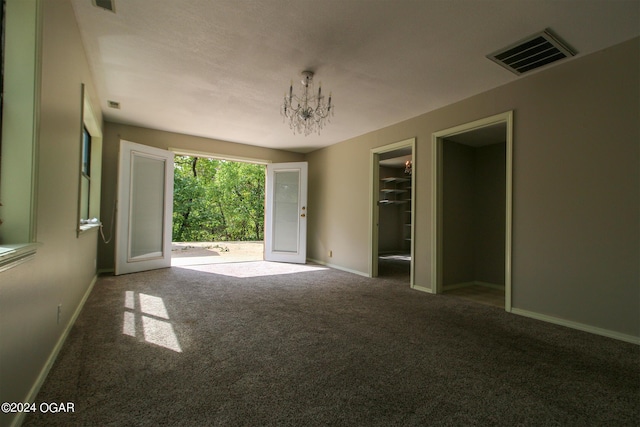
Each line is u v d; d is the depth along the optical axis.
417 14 1.98
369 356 1.89
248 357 1.83
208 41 2.34
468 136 3.78
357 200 4.89
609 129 2.31
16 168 1.31
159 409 1.31
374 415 1.31
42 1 1.40
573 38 2.21
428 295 3.50
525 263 2.77
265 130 4.68
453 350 2.00
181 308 2.75
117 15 2.05
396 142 4.20
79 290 2.55
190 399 1.39
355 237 4.89
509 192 2.89
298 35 2.24
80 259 2.57
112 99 3.52
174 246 8.27
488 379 1.64
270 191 5.87
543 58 2.49
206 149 5.18
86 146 3.62
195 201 11.20
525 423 1.29
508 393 1.51
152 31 2.22
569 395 1.50
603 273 2.33
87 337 2.05
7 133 1.31
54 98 1.64
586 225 2.42
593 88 2.39
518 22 2.04
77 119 2.26
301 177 5.71
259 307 2.85
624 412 1.38
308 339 2.13
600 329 2.33
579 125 2.46
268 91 3.24
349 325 2.43
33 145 1.33
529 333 2.32
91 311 2.58
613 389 1.56
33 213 1.32
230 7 1.95
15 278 1.14
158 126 4.54
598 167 2.36
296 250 5.77
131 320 2.40
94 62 2.68
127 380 1.54
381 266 5.62
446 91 3.14
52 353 1.68
